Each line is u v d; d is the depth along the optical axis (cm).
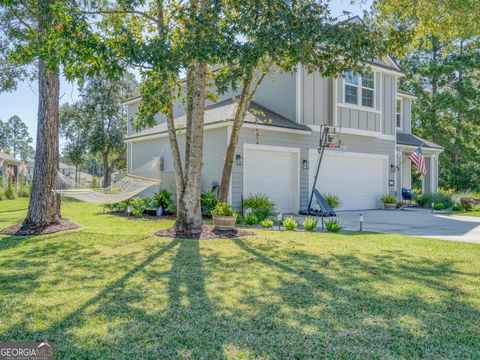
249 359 289
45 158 925
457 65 2412
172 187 1356
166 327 344
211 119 1316
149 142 1709
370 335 331
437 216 1374
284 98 1445
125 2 798
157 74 688
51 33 641
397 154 1894
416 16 989
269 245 744
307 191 1427
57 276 510
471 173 2694
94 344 311
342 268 561
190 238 814
